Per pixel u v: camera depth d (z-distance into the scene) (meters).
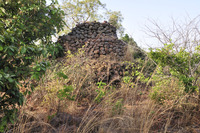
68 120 3.83
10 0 5.07
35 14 5.79
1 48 2.58
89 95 5.52
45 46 3.68
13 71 2.97
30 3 5.63
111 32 10.83
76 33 10.49
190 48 5.11
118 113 4.11
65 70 6.13
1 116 2.98
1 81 2.60
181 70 5.37
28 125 3.49
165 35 5.38
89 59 8.03
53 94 4.46
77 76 5.78
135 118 3.87
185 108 4.46
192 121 4.11
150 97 4.88
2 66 2.94
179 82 4.82
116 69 7.79
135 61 9.32
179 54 5.27
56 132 3.38
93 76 6.76
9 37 2.79
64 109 4.36
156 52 5.43
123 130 3.52
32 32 5.25
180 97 4.49
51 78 4.89
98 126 3.63
